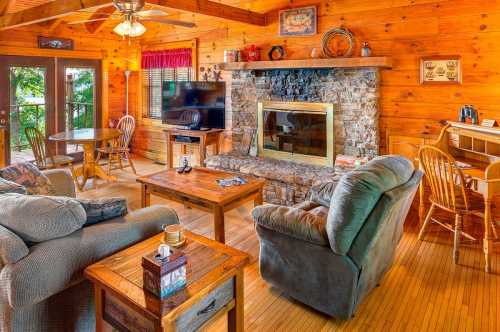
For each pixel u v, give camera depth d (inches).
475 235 145.4
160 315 59.1
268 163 196.1
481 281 112.3
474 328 90.9
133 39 279.1
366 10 174.2
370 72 170.1
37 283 69.0
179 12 244.1
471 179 121.5
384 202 85.7
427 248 134.9
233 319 77.5
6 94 230.1
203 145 218.1
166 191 139.5
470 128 136.1
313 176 170.6
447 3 154.6
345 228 85.1
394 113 172.2
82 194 198.4
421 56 162.6
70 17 243.6
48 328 75.0
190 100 230.8
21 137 240.5
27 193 104.3
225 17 179.6
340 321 94.1
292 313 97.4
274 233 99.7
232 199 128.3
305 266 95.8
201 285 67.2
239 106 217.2
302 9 193.2
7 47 226.5
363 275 91.9
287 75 196.2
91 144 212.2
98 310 71.1
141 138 291.0
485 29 147.7
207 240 86.1
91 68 272.4
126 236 84.7
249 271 118.9
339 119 182.5
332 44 185.2
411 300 102.7
